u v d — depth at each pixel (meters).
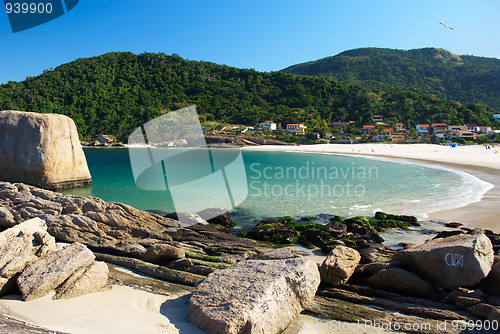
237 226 13.11
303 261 5.72
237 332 4.09
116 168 35.84
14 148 19.09
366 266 7.12
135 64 146.50
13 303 4.62
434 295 6.10
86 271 5.48
